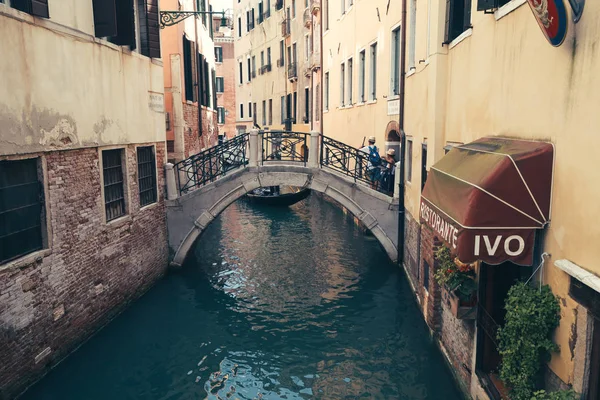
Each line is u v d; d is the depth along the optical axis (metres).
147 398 6.54
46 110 6.52
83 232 7.55
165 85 14.05
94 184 7.88
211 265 12.13
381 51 12.91
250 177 11.18
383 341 7.96
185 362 7.48
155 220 10.41
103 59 8.09
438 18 7.20
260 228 16.48
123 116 8.85
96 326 8.00
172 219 11.11
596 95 3.26
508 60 4.85
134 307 9.33
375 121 13.64
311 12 21.22
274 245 14.09
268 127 30.75
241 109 37.78
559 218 3.81
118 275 8.73
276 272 11.58
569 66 3.64
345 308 9.36
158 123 10.57
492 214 4.02
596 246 3.28
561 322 3.78
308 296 10.02
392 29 11.70
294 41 24.89
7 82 5.76
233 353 7.77
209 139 19.98
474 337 5.50
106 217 8.41
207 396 6.62
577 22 3.51
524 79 4.47
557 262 3.70
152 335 8.32
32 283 6.34
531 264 4.08
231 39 42.69
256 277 11.24
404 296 9.77
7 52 5.75
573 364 3.59
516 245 4.05
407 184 10.46
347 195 11.23
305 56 23.45
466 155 5.04
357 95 15.59
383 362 7.30
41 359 6.55
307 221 17.52
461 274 5.51
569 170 3.66
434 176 5.51
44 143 6.49
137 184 9.49
